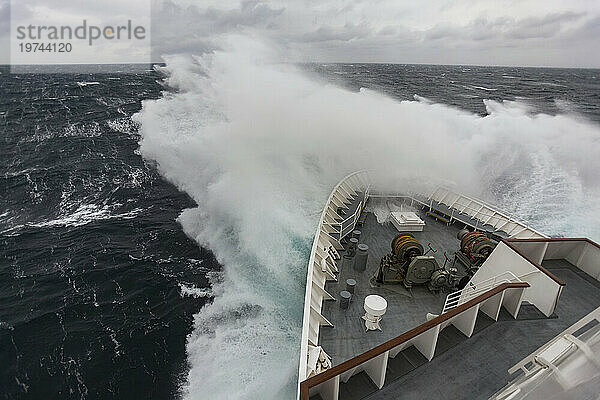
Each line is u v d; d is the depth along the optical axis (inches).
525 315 303.7
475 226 508.4
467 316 275.7
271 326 500.1
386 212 568.1
